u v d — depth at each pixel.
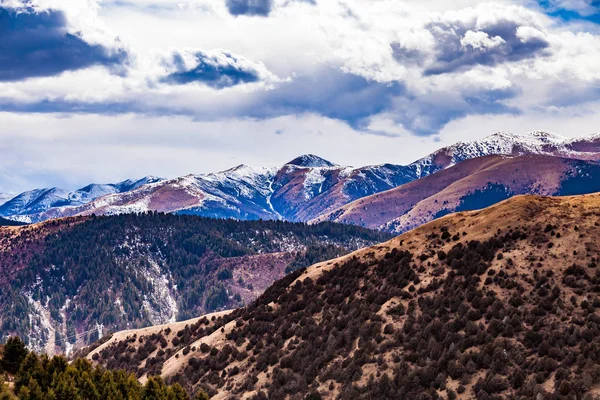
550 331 187.12
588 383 164.38
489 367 185.75
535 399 168.00
